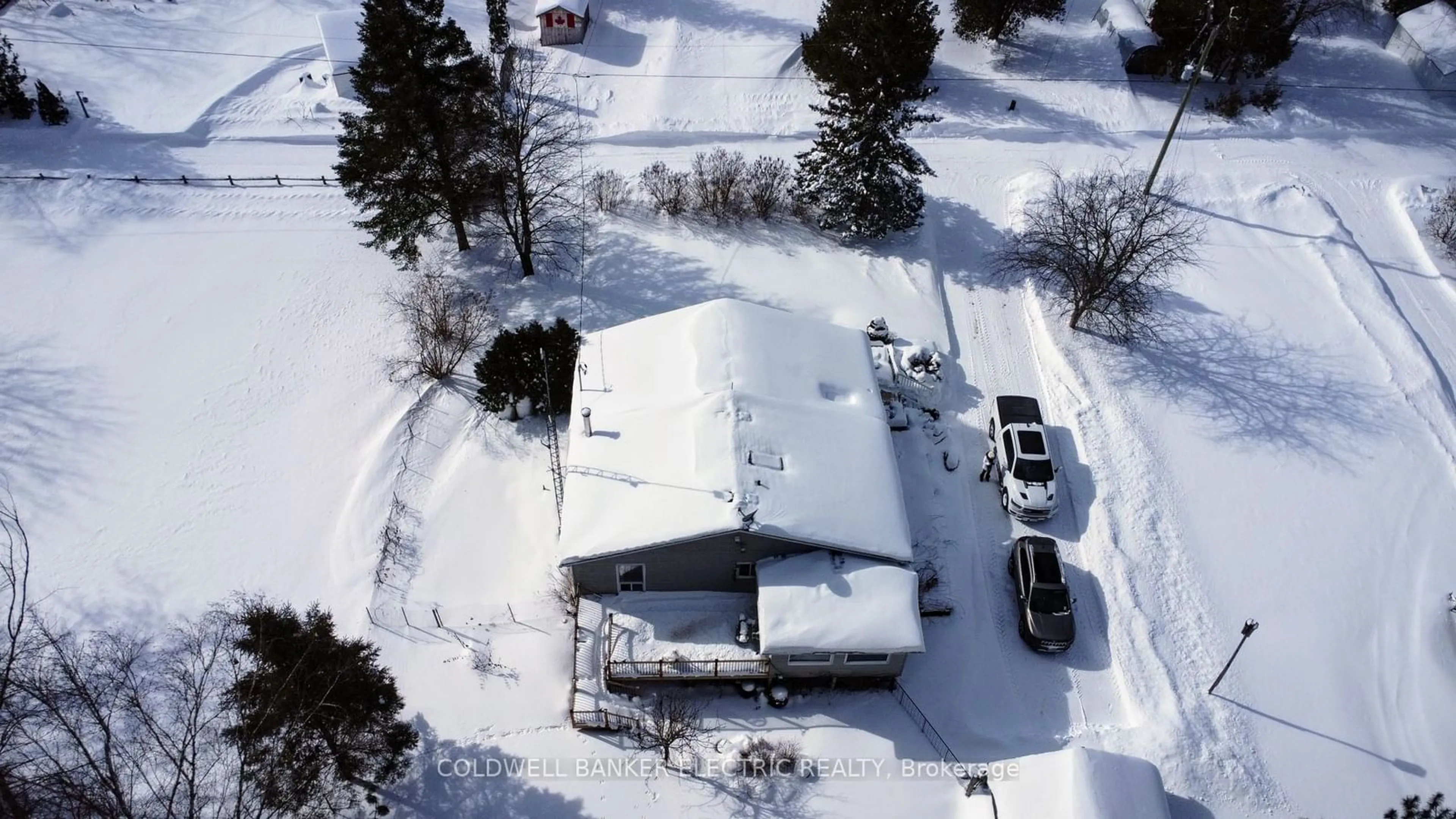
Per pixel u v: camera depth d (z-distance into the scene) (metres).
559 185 33.47
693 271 33.97
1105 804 19.20
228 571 25.69
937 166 39.28
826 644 21.16
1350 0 47.97
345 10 48.62
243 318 32.44
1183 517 26.94
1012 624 24.75
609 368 26.25
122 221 36.16
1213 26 41.28
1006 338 32.16
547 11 43.44
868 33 32.06
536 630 24.16
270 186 38.12
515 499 27.11
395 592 24.98
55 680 21.33
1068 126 41.47
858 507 23.02
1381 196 39.03
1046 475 26.67
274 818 18.94
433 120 29.70
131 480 27.77
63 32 45.38
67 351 31.23
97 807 16.33
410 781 21.53
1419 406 30.23
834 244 35.34
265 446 28.67
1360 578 25.86
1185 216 36.91
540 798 21.41
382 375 30.53
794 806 21.36
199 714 21.66
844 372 26.58
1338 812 21.59
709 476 22.66
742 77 43.03
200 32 46.00
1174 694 23.16
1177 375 30.77
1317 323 32.81
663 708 22.59
